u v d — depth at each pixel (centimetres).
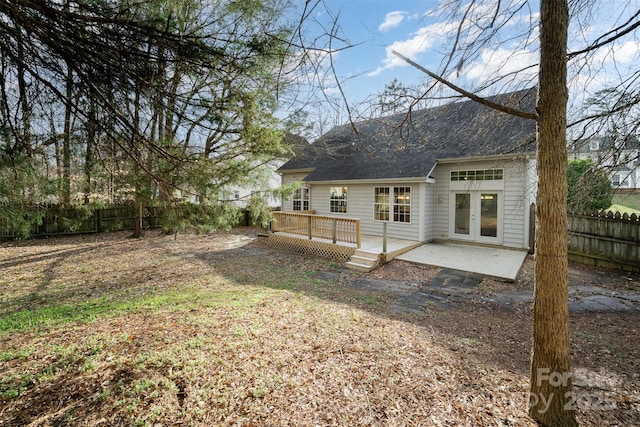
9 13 214
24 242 1212
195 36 252
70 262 920
